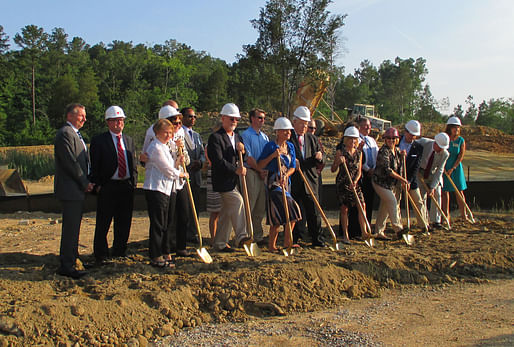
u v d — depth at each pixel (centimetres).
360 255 676
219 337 457
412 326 476
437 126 4566
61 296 493
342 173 780
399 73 10319
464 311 515
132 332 455
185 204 666
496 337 441
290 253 679
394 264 643
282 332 467
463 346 426
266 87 3819
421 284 613
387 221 989
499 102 9081
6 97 7031
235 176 683
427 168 868
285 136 687
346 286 579
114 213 652
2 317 423
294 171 736
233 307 514
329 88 7350
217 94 8088
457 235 827
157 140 611
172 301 500
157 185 604
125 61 7994
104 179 630
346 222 786
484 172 2238
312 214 740
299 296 543
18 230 945
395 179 799
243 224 681
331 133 3256
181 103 7012
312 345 436
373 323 486
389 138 791
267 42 3625
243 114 5341
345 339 447
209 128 3988
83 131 6222
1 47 8781
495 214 1047
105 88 7519
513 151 3438
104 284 541
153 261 608
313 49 3575
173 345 443
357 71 11738
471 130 4294
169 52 11244
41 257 663
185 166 685
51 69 8412
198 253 631
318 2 3503
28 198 1223
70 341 428
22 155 2448
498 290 586
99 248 635
